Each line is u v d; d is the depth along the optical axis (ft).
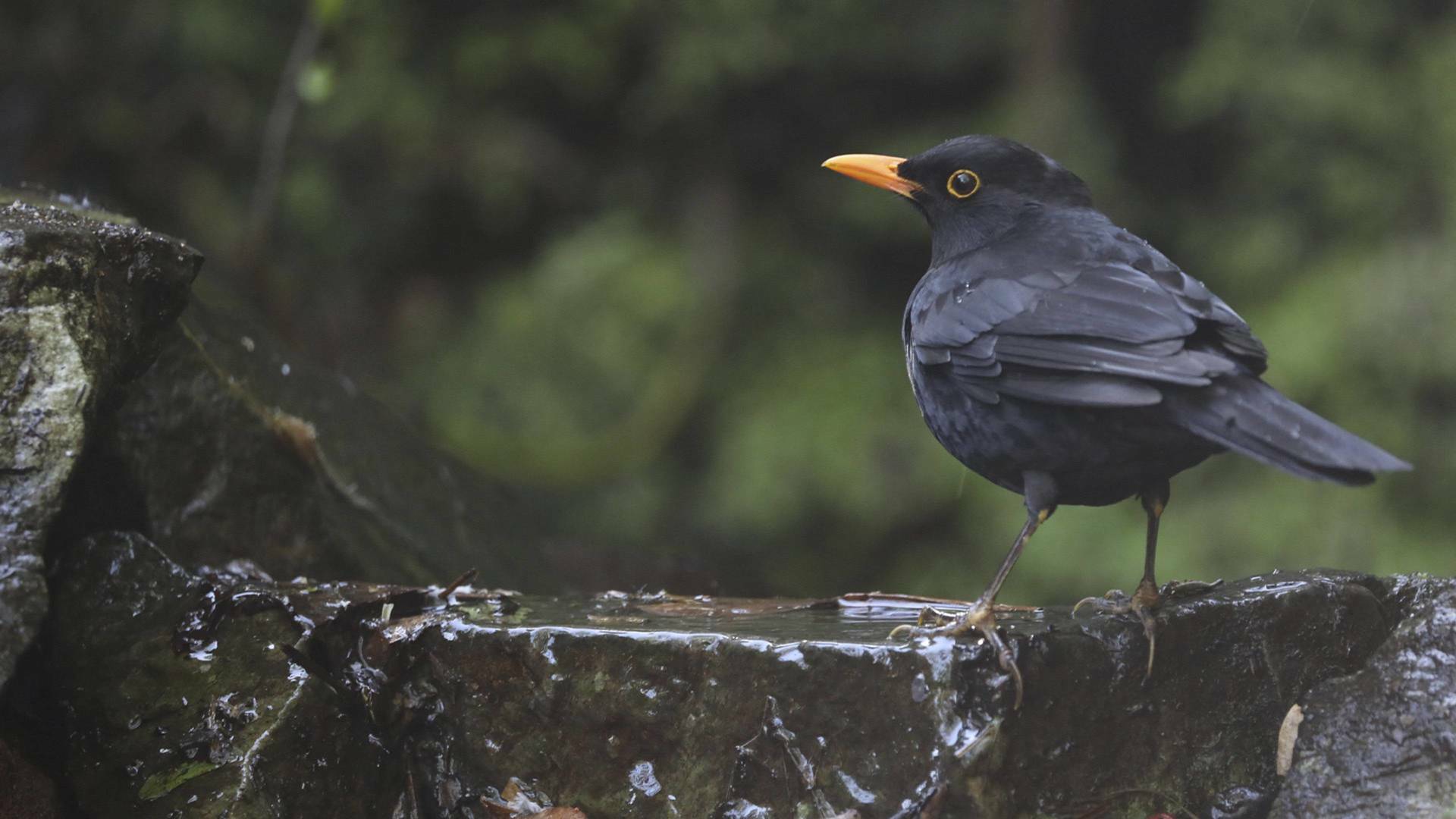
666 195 61.05
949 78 60.75
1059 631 18.81
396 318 60.23
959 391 21.01
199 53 55.36
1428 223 53.83
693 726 18.88
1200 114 55.42
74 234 19.71
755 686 18.53
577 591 34.63
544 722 19.60
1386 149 54.34
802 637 18.75
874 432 56.29
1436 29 54.85
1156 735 19.34
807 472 55.77
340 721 19.39
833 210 60.44
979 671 17.84
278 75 56.85
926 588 54.29
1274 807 18.76
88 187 53.52
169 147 55.83
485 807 19.81
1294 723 19.95
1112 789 18.94
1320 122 54.08
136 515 23.52
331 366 44.98
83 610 20.10
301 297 56.34
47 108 54.39
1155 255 21.29
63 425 18.92
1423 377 51.29
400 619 20.52
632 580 35.96
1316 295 52.44
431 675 20.13
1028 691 18.10
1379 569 49.21
